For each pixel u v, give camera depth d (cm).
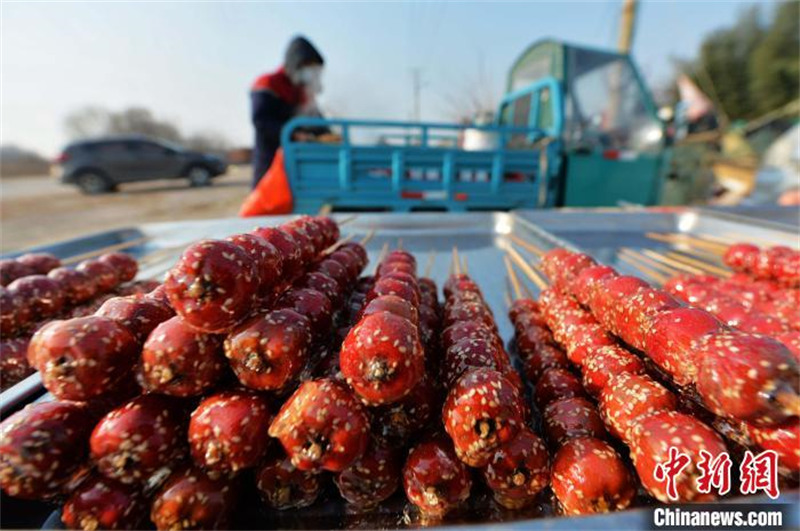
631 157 595
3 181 2773
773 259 197
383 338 86
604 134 608
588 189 580
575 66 581
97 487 86
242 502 98
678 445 83
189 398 95
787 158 962
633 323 117
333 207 514
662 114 652
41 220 1252
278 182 494
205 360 87
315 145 491
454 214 353
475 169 529
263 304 102
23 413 87
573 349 132
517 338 161
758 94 1903
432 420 101
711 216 326
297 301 111
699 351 92
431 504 89
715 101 1953
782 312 162
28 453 80
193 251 84
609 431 104
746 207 357
